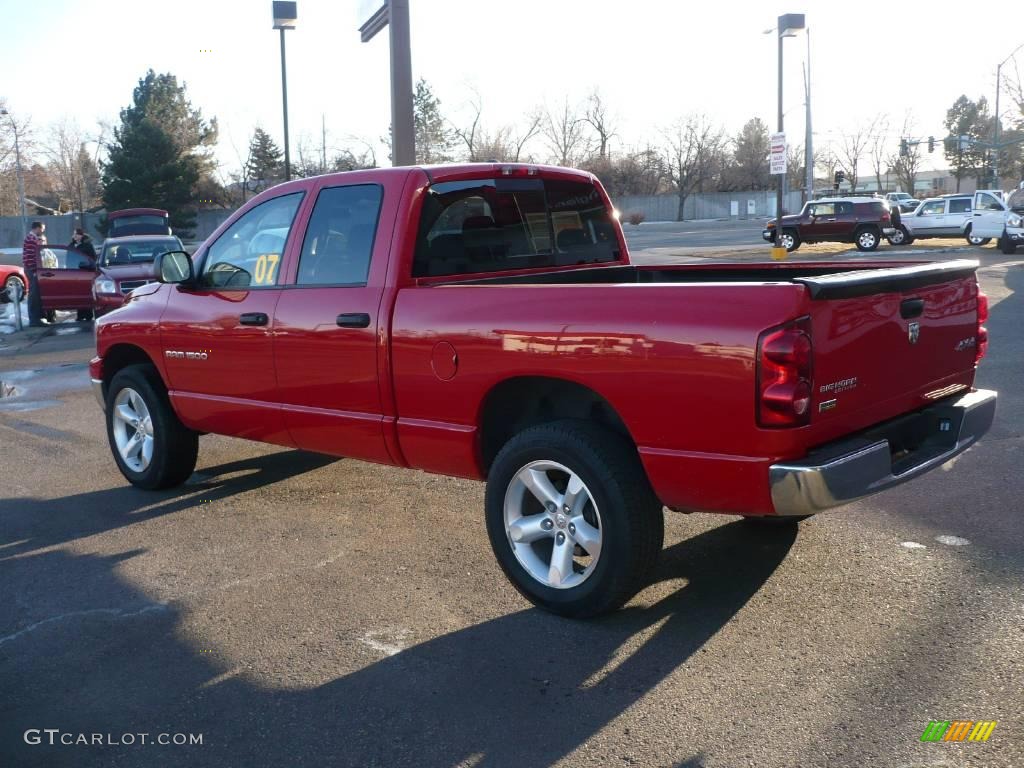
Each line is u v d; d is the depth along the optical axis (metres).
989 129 97.19
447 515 5.85
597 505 4.03
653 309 3.82
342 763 3.20
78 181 88.88
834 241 32.03
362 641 4.12
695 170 79.06
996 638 3.92
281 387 5.36
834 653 3.85
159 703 3.65
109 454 7.74
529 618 4.30
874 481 3.78
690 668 3.77
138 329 6.26
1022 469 6.32
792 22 27.34
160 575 4.96
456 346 4.44
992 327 13.30
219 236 5.85
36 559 5.27
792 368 3.51
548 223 5.59
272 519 5.85
